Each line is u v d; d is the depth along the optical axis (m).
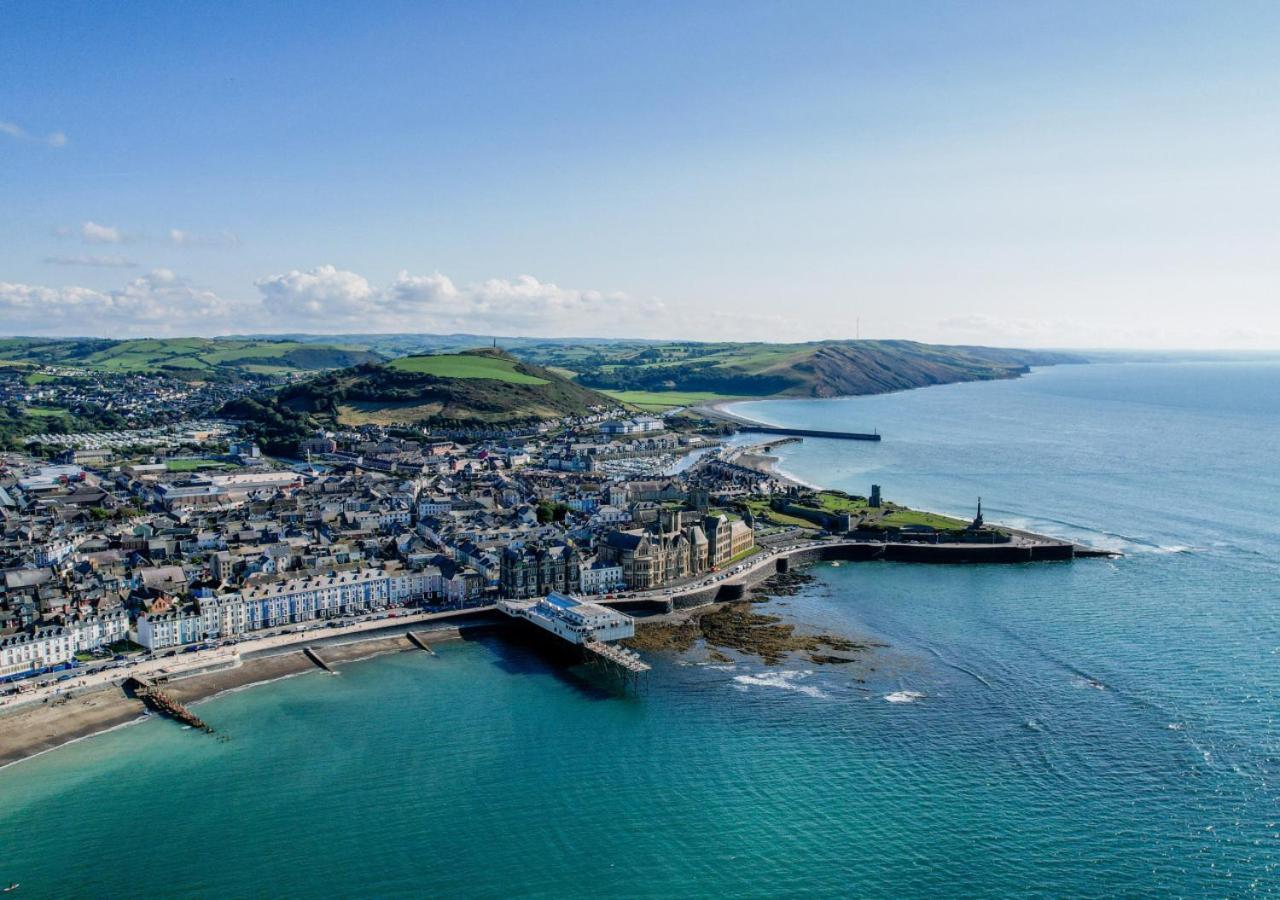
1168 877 175.38
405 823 196.75
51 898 171.75
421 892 173.50
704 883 175.75
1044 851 183.88
